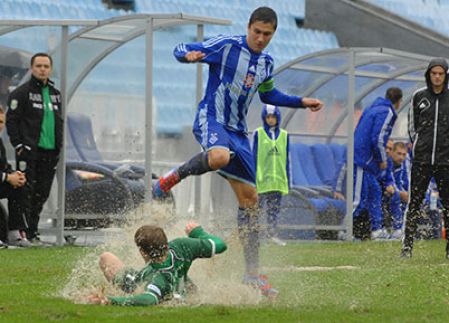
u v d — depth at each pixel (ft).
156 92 145.18
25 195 129.08
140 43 140.56
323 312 68.03
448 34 260.21
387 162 159.53
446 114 117.08
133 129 140.05
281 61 221.25
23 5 190.29
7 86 138.51
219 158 78.38
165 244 68.90
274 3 223.71
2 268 97.35
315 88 169.27
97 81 141.08
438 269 102.78
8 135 130.62
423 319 65.98
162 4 207.92
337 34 234.17
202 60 78.84
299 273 96.73
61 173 137.59
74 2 196.65
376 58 166.40
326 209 158.20
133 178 139.54
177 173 81.46
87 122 140.87
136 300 67.92
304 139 169.48
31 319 62.75
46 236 142.82
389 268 103.65
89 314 64.34
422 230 161.58
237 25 215.10
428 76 117.39
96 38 140.26
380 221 158.20
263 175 145.07
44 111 131.34
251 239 79.46
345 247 136.46
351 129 158.10
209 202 152.87
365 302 74.74
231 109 79.82
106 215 139.33
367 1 249.96
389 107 157.89
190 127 145.59
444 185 118.11
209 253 70.03
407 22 254.27
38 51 139.23
